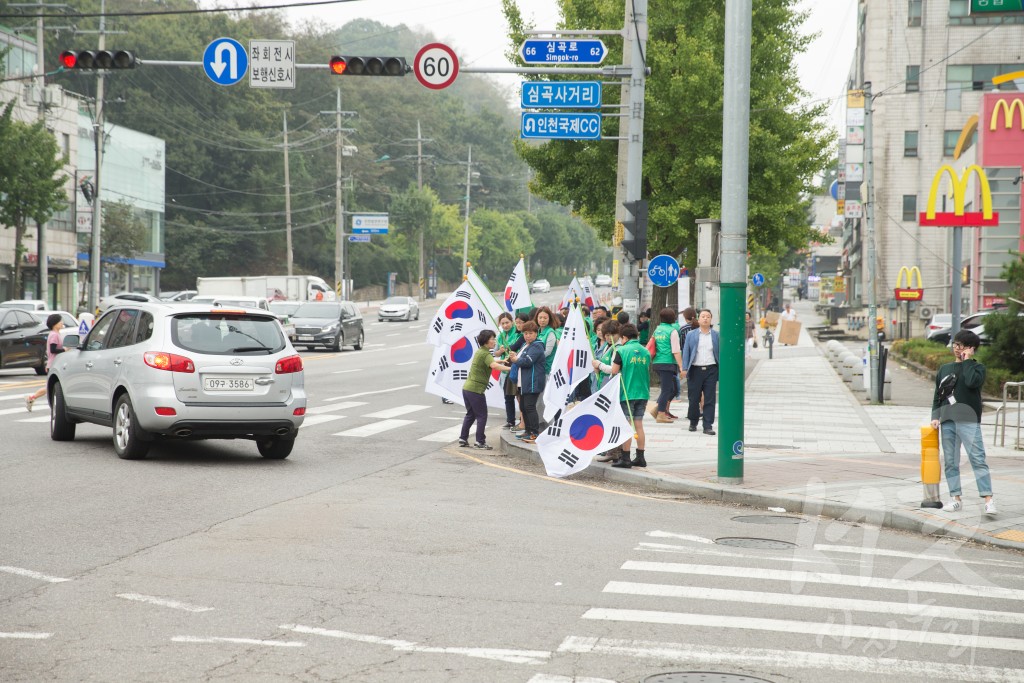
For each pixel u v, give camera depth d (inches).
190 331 504.1
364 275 4192.9
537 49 800.9
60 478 447.2
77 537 335.0
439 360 730.2
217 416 496.1
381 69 787.4
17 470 466.9
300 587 279.6
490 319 733.9
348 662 218.4
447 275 4987.7
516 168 5831.7
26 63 2160.4
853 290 3063.5
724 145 486.9
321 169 4106.8
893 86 2361.0
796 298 5132.9
